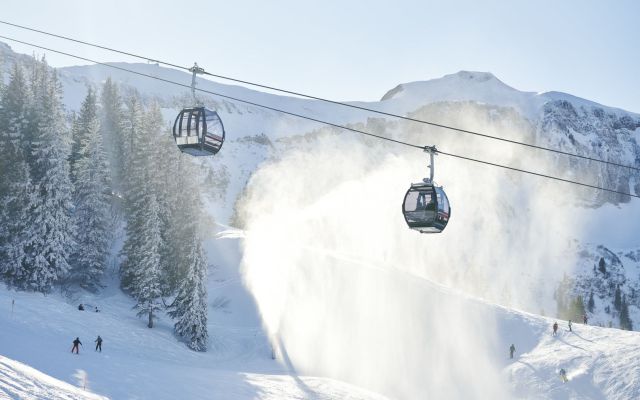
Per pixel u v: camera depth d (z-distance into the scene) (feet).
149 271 199.21
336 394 145.69
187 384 126.31
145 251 201.16
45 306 182.39
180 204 217.77
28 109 212.02
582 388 180.65
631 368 183.42
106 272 240.32
